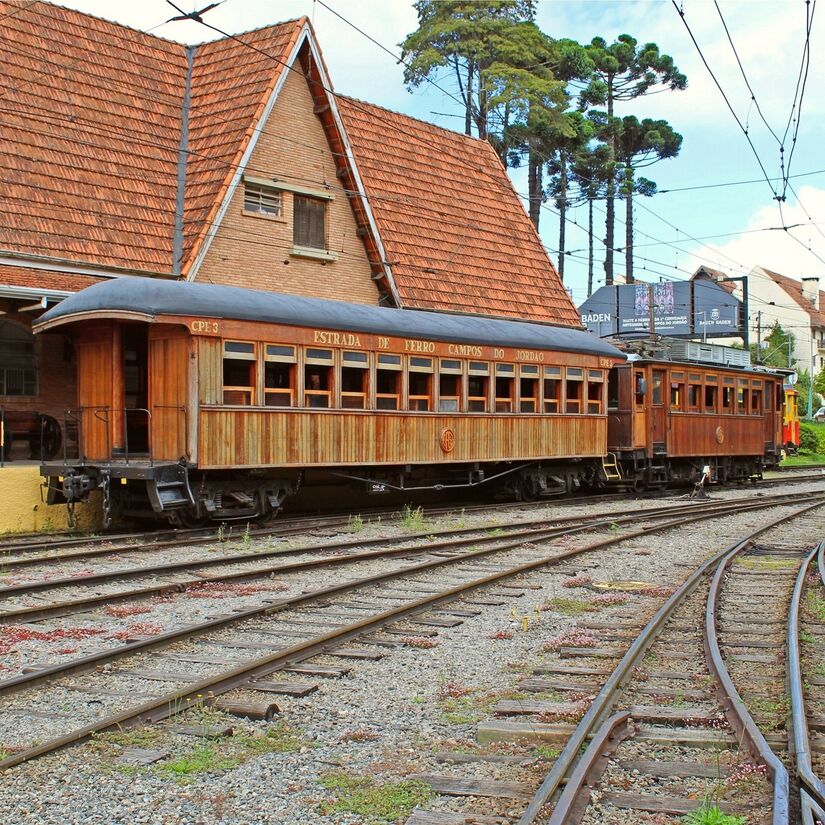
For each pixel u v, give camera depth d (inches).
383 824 185.3
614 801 193.9
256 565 486.3
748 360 1238.9
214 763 213.3
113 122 782.5
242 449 602.2
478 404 797.9
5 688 259.4
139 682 277.3
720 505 859.4
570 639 335.6
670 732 235.0
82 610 368.8
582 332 957.8
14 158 696.4
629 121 2154.3
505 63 1583.4
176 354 586.2
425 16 1599.4
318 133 863.1
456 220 1076.5
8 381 666.8
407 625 358.0
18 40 760.3
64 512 641.0
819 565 491.2
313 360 649.6
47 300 639.1
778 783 192.2
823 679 285.1
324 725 243.6
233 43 878.4
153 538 571.5
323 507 810.2
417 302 931.3
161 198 768.9
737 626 362.0
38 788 198.8
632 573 490.0
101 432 618.5
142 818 186.9
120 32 852.6
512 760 218.1
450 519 721.6
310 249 840.3
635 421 992.9
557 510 815.1
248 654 311.1
